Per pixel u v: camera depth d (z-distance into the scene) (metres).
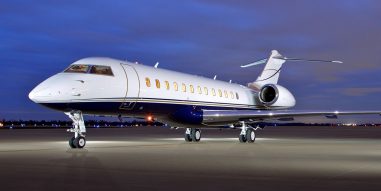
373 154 17.39
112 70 21.73
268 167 12.66
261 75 34.44
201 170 11.92
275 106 33.44
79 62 21.31
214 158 15.41
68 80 20.09
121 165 13.05
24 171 11.60
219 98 29.09
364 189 8.97
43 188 8.99
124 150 19.33
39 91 19.55
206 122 27.11
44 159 14.81
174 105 24.98
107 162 13.89
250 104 32.66
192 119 26.39
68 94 19.72
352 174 11.19
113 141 28.22
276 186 9.34
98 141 28.12
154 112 23.98
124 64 22.78
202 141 29.14
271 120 29.61
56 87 19.61
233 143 26.27
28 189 8.88
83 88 20.20
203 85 27.91
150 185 9.41
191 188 9.07
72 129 20.48
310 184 9.59
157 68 25.09
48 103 19.52
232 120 26.77
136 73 22.88
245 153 17.78
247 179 10.30
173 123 26.12
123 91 21.80
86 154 16.97
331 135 43.91
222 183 9.71
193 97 26.52
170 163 13.64
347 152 18.52
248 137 27.41
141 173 11.28
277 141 29.33
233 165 13.13
